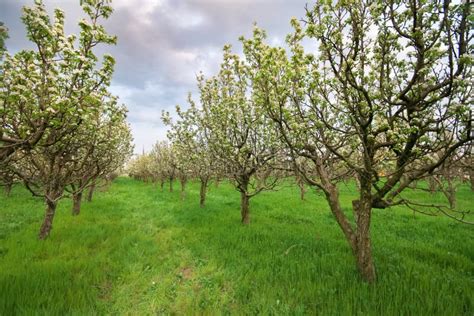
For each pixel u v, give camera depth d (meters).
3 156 4.43
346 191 26.58
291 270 6.30
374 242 9.08
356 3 4.95
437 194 21.23
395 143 5.28
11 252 7.61
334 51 5.14
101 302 5.34
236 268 6.76
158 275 6.76
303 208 16.47
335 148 7.40
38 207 15.44
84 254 7.84
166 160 27.61
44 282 5.62
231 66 11.01
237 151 10.99
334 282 5.64
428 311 4.45
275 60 6.10
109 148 10.12
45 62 4.39
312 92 5.65
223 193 25.42
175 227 11.75
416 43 4.53
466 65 4.18
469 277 6.00
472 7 3.67
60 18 4.73
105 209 15.81
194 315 4.91
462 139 4.67
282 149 9.04
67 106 4.25
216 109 11.45
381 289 5.27
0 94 3.96
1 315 4.48
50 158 8.66
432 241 9.50
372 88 5.93
